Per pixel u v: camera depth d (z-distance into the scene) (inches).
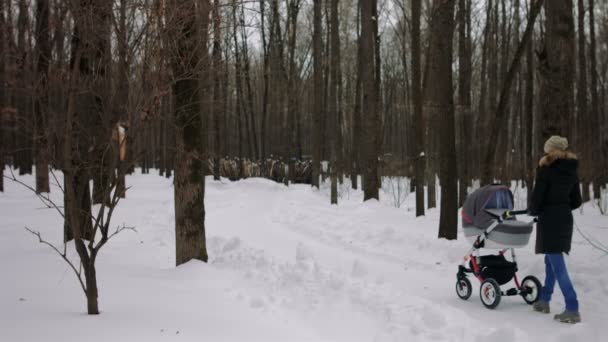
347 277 275.0
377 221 532.4
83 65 235.1
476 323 206.1
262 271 296.7
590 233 414.6
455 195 411.8
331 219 564.1
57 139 204.4
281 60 1198.3
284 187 1051.9
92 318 192.1
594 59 895.1
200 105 321.4
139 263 327.0
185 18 210.7
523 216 517.0
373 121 701.3
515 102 1211.2
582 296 250.7
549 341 193.0
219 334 185.3
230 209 715.4
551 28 343.6
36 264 298.7
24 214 559.5
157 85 196.1
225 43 292.0
